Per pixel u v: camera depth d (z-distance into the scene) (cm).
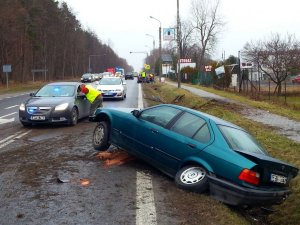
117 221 575
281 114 1806
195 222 590
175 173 775
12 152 987
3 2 5828
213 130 743
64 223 559
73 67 11125
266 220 757
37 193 679
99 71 16462
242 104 2183
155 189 728
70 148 1042
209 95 2900
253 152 725
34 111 1391
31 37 7425
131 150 882
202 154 726
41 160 906
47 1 8600
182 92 3117
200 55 8944
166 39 3941
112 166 873
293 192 793
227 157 692
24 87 5262
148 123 849
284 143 1125
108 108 975
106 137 951
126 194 693
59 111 1402
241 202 669
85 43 13175
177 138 775
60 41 9312
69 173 805
